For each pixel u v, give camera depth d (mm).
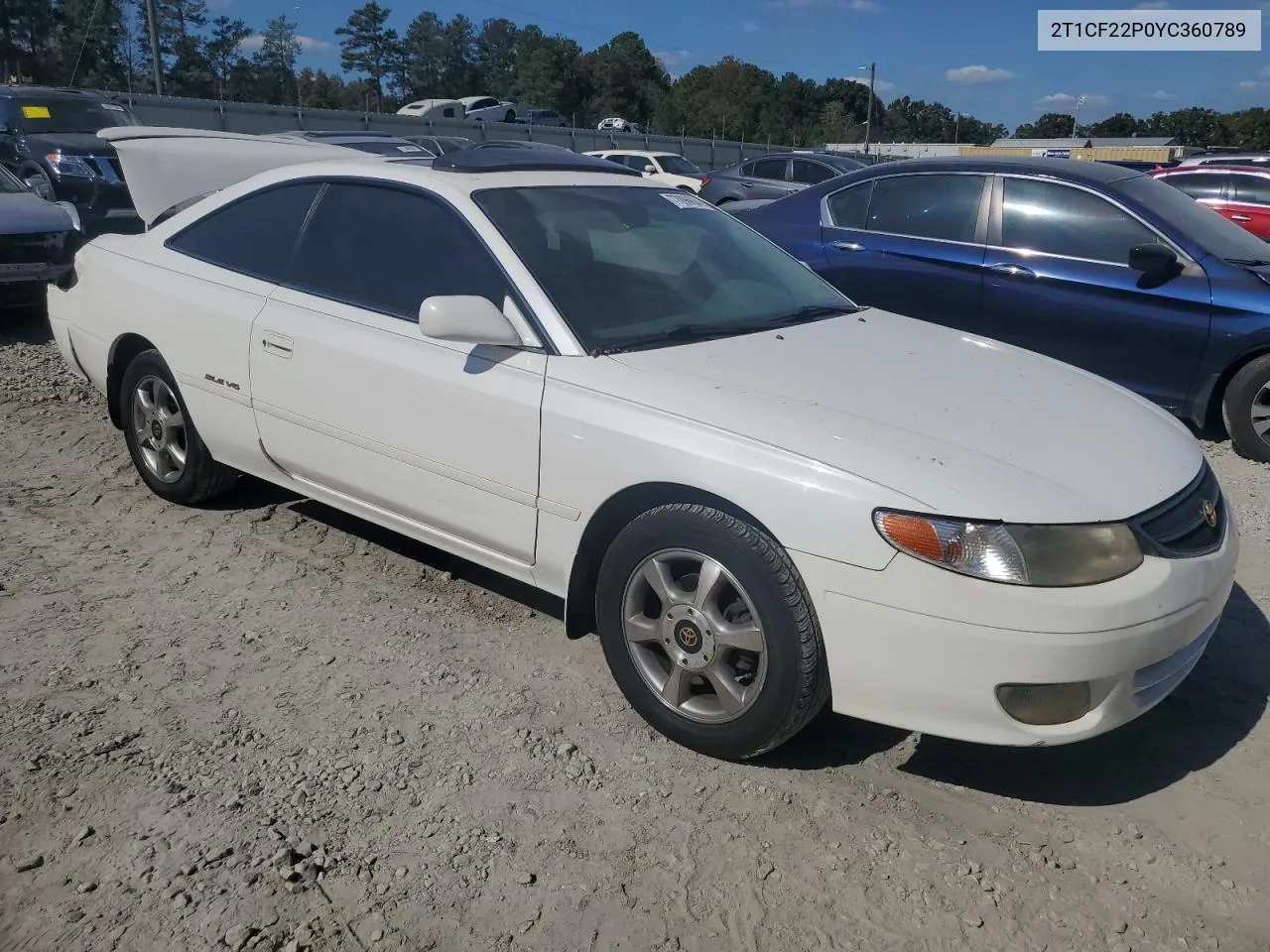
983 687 2473
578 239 3514
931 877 2480
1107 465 2740
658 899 2377
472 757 2871
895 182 6648
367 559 4125
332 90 91438
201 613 3633
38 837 2484
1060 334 6082
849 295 6734
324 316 3670
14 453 5191
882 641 2529
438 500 3402
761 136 88625
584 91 92625
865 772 2879
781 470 2625
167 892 2326
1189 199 6348
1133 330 5852
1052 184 6102
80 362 4852
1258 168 13367
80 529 4305
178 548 4152
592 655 3451
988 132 119625
